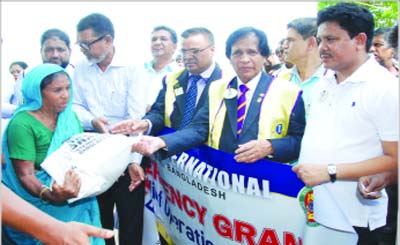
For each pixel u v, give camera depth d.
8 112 1.21
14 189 1.21
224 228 1.31
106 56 1.25
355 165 1.16
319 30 1.14
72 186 1.17
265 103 1.20
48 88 1.17
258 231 1.28
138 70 1.27
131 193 1.37
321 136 1.18
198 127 1.26
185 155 1.28
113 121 1.30
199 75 1.24
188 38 1.22
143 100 1.29
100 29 1.22
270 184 1.23
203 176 1.28
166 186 1.36
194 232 1.36
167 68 1.27
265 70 1.20
